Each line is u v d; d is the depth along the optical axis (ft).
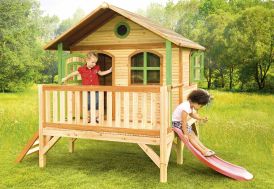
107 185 23.26
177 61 27.94
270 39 103.30
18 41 118.93
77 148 34.24
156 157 23.59
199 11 163.73
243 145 35.06
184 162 29.17
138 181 24.11
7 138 38.68
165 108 22.88
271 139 36.83
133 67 29.01
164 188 22.65
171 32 32.35
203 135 38.96
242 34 104.73
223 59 110.93
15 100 83.56
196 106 26.03
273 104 74.23
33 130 42.63
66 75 30.25
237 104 73.72
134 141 23.94
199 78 36.96
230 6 161.27
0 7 117.80
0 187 22.97
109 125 24.59
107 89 24.35
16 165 27.99
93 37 30.12
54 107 26.30
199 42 116.37
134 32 28.71
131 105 29.37
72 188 22.72
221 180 24.23
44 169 26.91
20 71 119.03
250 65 107.34
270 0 135.74
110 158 30.45
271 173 25.91
